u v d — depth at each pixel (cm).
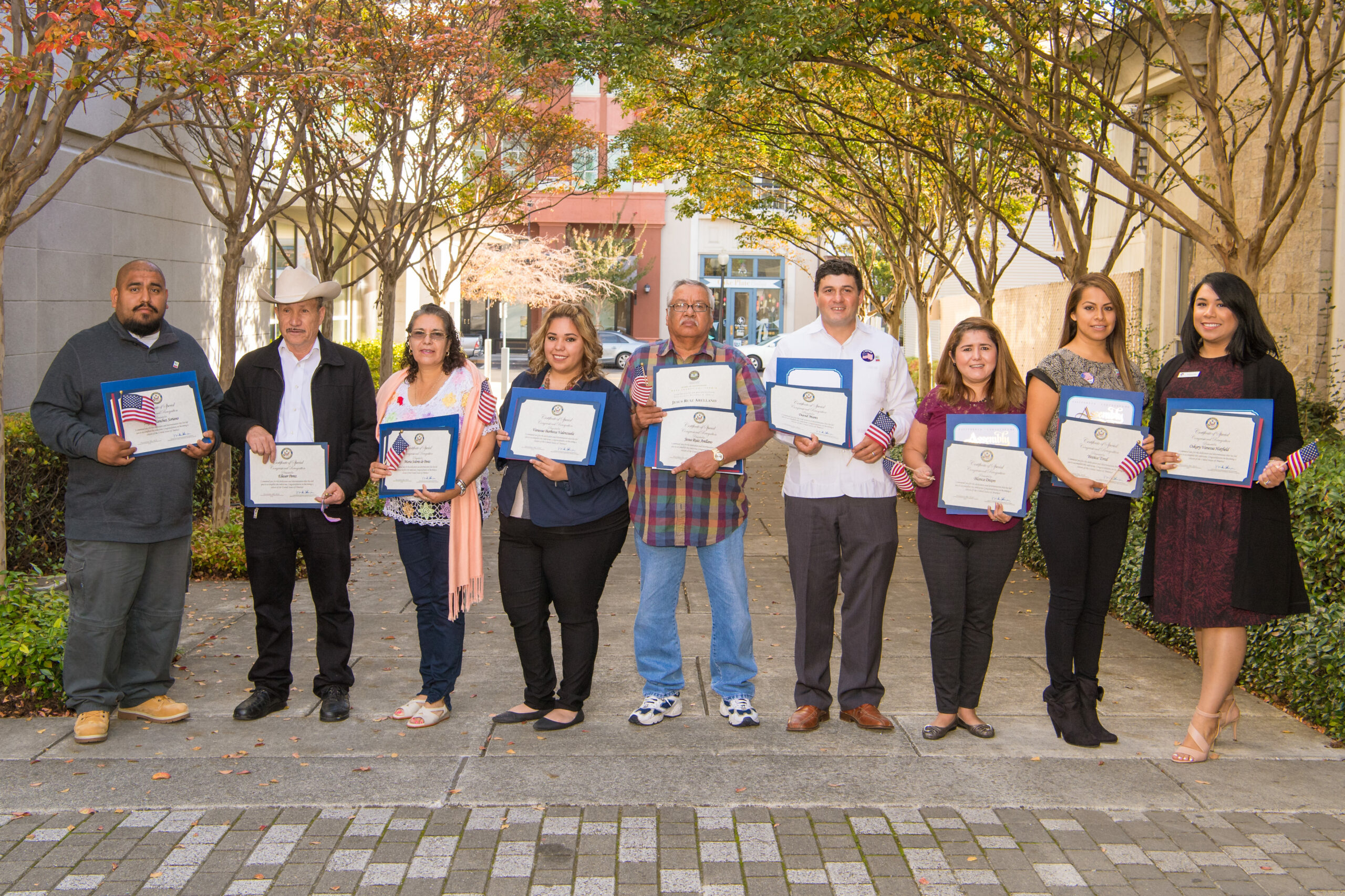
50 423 429
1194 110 1146
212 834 354
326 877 327
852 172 1235
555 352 446
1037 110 762
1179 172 697
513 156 1389
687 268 3975
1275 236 661
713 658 468
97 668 438
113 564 436
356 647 580
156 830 356
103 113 903
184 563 464
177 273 1083
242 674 527
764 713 476
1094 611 436
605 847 348
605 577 457
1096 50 849
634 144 1342
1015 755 425
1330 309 873
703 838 354
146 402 434
